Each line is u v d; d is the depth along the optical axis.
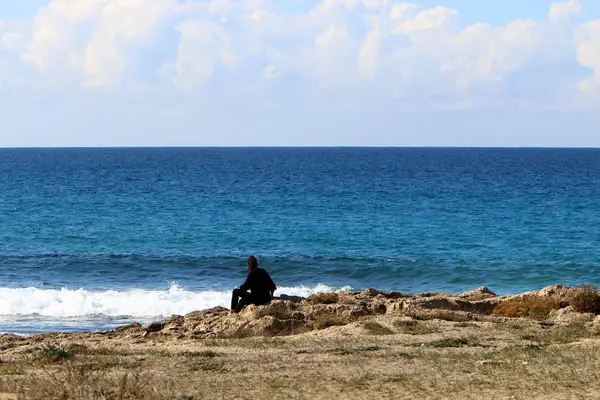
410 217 101.94
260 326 29.73
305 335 28.09
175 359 22.56
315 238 80.81
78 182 178.50
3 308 44.38
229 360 22.31
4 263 63.91
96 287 53.47
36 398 16.50
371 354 23.11
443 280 58.47
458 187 162.38
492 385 18.08
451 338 26.36
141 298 47.81
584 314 31.92
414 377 19.22
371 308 33.69
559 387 17.61
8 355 24.38
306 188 158.75
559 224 93.88
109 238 80.25
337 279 58.75
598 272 61.25
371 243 77.25
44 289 52.66
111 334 31.20
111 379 18.69
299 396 17.23
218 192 146.88
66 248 73.31
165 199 130.00
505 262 65.69
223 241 78.31
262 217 101.56
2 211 109.00
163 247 74.06
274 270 61.94
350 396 17.23
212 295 49.22
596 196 137.88
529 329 28.95
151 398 16.55
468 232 86.00
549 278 59.06
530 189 156.25
